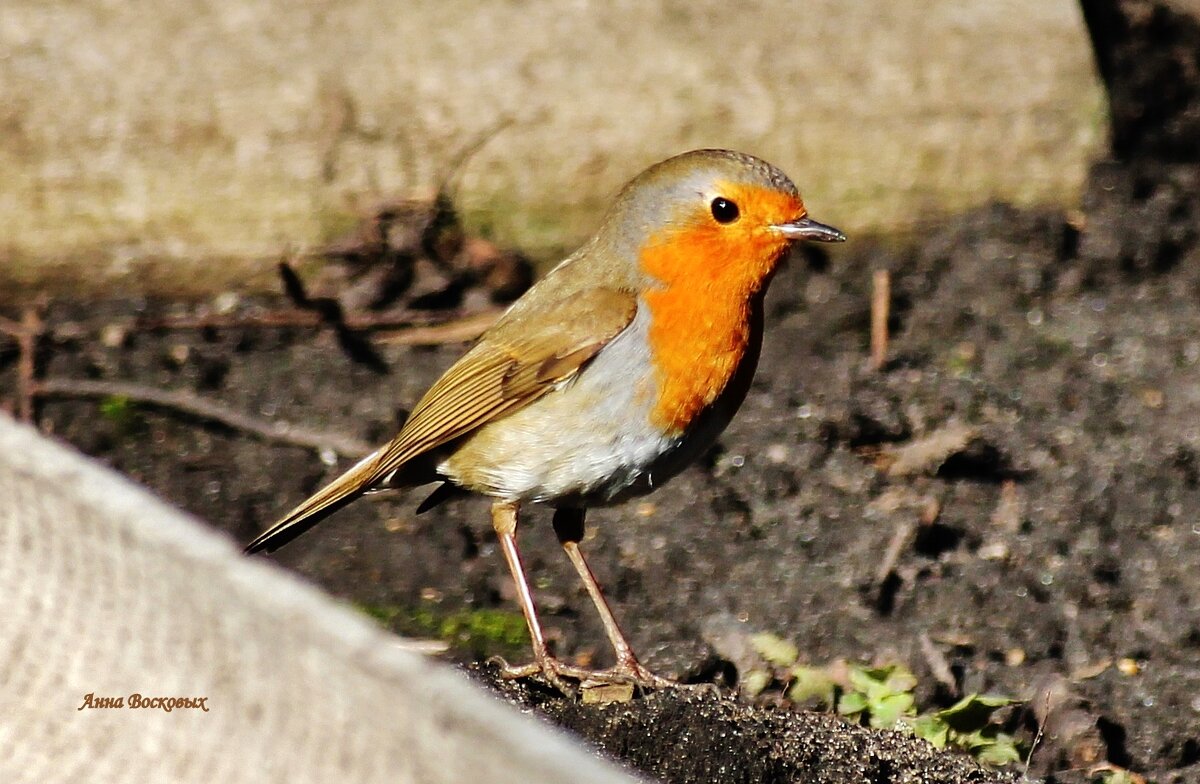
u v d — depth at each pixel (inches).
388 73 480.4
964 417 427.8
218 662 206.7
